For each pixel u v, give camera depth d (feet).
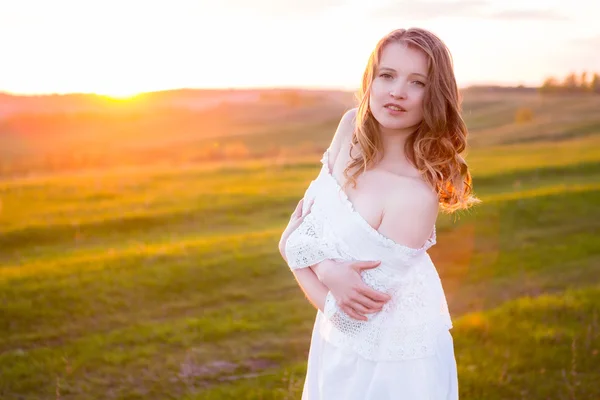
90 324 25.94
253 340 24.16
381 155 6.05
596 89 286.25
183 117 240.53
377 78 5.90
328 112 268.82
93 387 18.75
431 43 5.76
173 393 18.25
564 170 97.86
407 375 5.95
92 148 175.63
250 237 45.62
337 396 6.19
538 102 265.95
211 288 32.40
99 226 57.62
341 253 6.02
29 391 18.39
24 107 224.94
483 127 207.82
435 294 6.21
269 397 16.90
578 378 17.22
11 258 44.70
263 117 255.70
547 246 46.65
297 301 30.42
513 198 62.90
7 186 92.17
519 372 17.74
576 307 23.90
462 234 50.80
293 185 94.58
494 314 23.50
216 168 124.67
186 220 63.26
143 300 29.76
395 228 5.83
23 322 25.84
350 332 6.00
